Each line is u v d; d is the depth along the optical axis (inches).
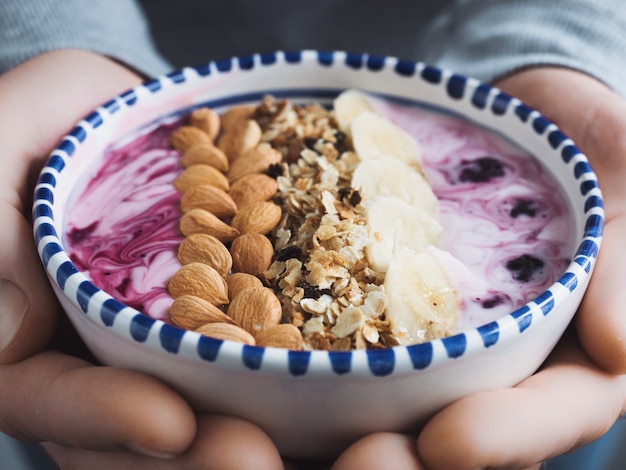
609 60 17.4
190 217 12.8
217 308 11.4
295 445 11.1
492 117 14.8
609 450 15.1
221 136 15.0
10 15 16.8
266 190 13.2
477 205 13.4
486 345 10.3
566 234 12.8
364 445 10.6
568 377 11.8
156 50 19.1
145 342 10.3
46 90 15.0
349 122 14.9
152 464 11.0
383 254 12.1
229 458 10.5
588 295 12.3
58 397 11.1
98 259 12.4
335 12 20.6
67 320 12.9
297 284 11.7
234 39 20.5
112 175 14.0
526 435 10.7
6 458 16.0
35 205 12.2
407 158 14.3
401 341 11.0
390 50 20.7
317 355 10.0
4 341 12.1
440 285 11.8
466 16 19.4
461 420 10.5
